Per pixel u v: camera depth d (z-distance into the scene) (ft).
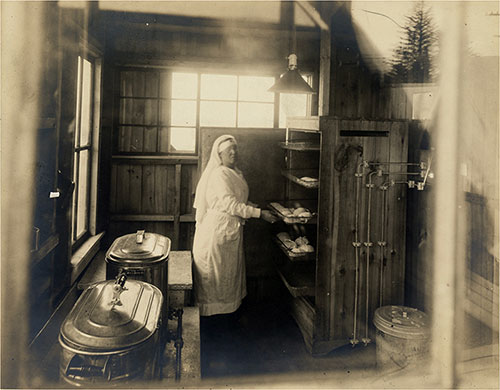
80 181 13.39
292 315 14.39
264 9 15.78
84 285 11.70
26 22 7.22
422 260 11.84
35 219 8.17
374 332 12.17
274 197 15.49
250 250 15.55
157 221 15.85
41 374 7.86
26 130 7.23
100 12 14.01
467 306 10.21
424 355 10.03
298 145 13.38
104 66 14.75
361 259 11.95
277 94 16.53
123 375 5.99
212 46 15.67
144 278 8.73
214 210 13.05
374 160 11.75
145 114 15.88
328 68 15.78
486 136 10.17
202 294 13.17
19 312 7.16
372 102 16.58
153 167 15.75
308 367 11.10
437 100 11.00
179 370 8.50
